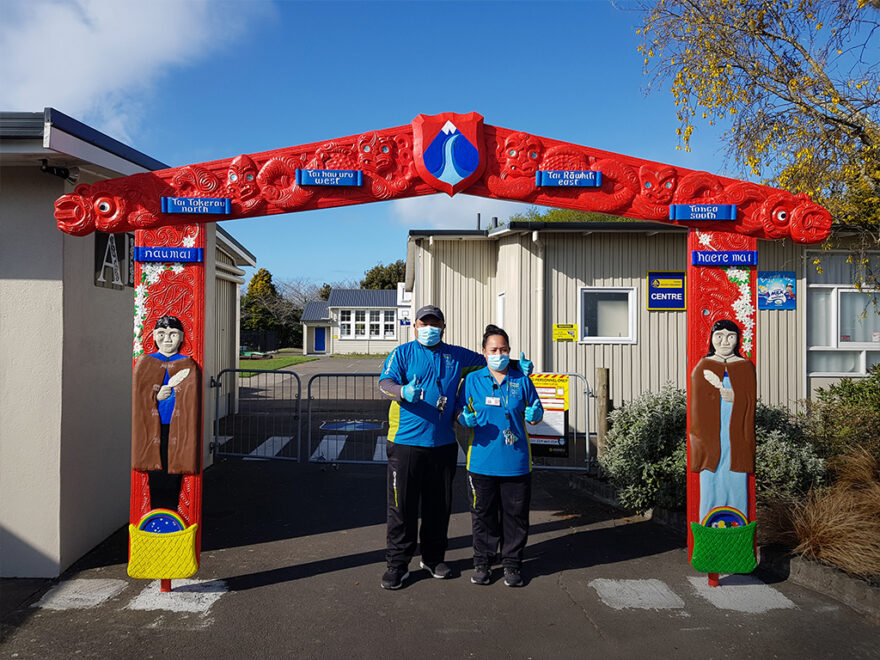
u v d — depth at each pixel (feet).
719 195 13.78
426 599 13.05
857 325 31.50
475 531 14.16
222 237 32.55
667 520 18.07
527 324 30.94
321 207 13.43
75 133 13.01
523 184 13.60
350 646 11.06
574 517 18.86
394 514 13.67
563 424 22.13
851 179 23.73
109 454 16.75
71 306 14.46
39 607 12.55
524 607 12.69
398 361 13.91
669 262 31.35
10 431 13.99
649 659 10.70
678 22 25.84
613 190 13.76
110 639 11.24
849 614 12.36
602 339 31.19
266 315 162.61
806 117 24.22
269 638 11.32
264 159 13.26
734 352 13.88
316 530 17.57
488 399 13.93
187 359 13.26
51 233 13.98
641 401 19.54
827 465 17.42
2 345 14.01
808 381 31.37
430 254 34.55
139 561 13.12
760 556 14.92
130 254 18.06
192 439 13.20
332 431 33.24
